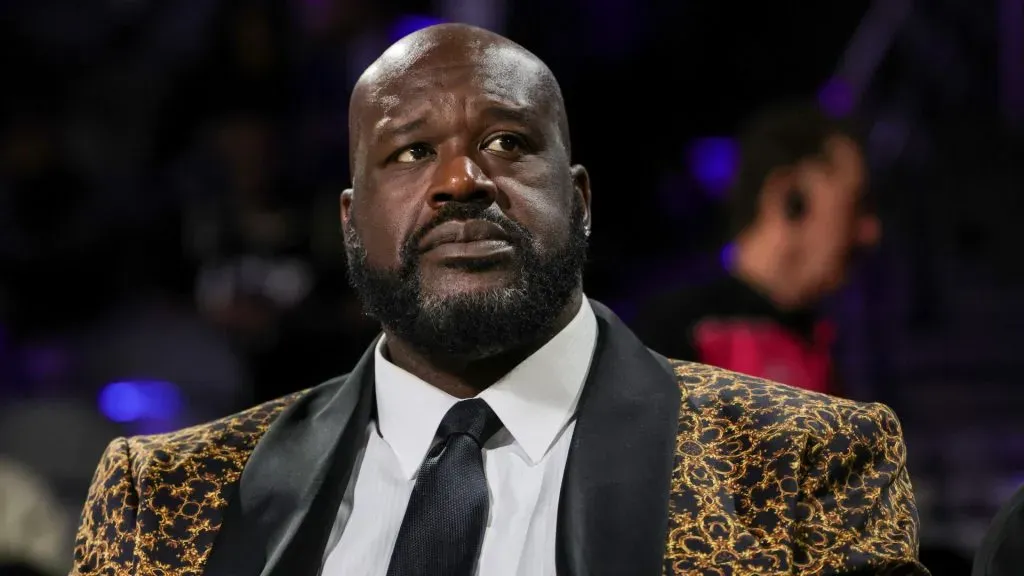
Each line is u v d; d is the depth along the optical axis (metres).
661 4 20.47
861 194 9.53
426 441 5.69
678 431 5.47
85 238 17.30
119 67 19.86
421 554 5.25
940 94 19.09
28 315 16.86
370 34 18.09
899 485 5.51
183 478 5.79
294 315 12.06
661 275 18.38
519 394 5.62
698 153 19.44
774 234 9.43
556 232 5.54
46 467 14.29
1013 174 18.20
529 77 5.73
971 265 17.36
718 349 9.36
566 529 5.21
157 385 15.46
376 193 5.66
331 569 5.49
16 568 9.29
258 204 14.55
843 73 19.48
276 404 6.21
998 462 14.21
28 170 17.59
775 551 5.07
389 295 5.58
